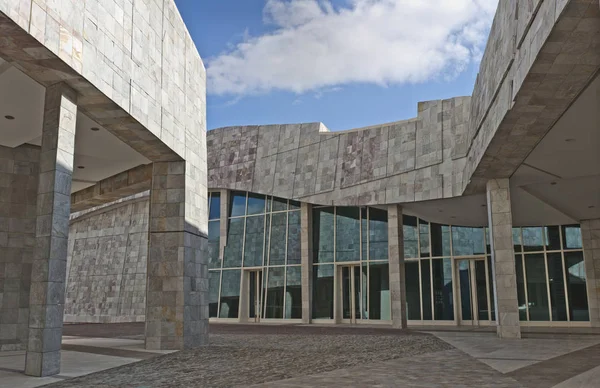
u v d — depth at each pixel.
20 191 17.05
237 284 33.66
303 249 30.70
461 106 21.42
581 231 25.28
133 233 37.41
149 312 15.58
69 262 40.31
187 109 16.89
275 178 31.31
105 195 21.27
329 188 27.88
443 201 22.52
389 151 24.75
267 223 33.38
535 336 18.12
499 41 12.71
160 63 14.77
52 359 10.21
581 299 25.31
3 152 16.97
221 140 34.94
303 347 15.16
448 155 21.70
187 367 11.12
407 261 28.47
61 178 10.76
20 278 16.59
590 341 15.91
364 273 29.17
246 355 13.27
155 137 14.43
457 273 27.59
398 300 24.12
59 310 10.44
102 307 37.25
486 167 16.95
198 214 17.27
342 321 29.61
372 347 14.83
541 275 26.30
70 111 11.17
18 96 13.09
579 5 7.80
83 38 10.74
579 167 16.92
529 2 9.70
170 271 15.82
